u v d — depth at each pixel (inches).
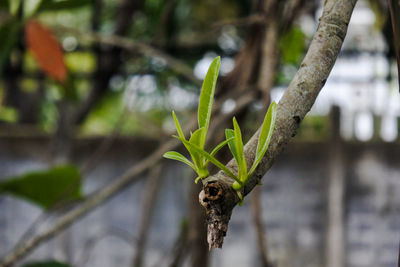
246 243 233.9
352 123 220.5
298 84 29.6
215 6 173.3
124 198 235.0
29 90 220.8
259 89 72.9
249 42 84.8
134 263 133.6
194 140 30.4
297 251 232.4
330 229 226.7
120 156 229.9
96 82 182.5
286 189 232.8
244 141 78.5
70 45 166.4
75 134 220.4
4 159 229.3
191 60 164.6
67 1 94.1
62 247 222.7
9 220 238.8
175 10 160.6
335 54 30.0
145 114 223.5
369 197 227.6
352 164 226.1
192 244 87.3
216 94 85.3
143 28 172.6
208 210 28.9
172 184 227.9
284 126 29.3
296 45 112.7
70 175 100.1
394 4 31.0
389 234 227.5
